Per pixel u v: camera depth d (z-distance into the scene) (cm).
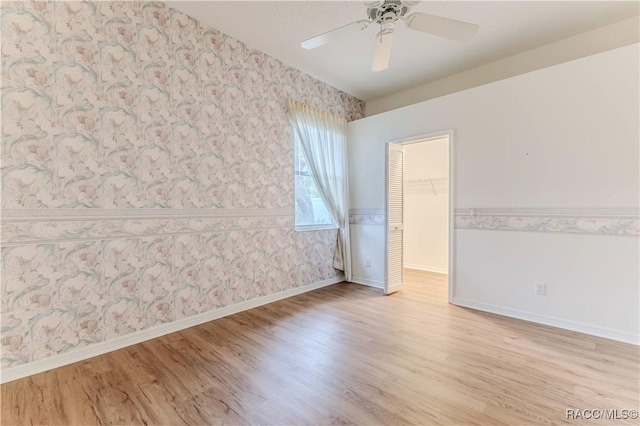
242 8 256
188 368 201
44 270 199
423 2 244
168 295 258
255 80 321
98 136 219
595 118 243
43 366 198
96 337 220
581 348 223
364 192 415
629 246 232
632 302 231
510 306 290
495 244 298
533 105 272
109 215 225
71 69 207
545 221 268
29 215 193
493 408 158
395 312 304
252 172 320
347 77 390
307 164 378
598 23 276
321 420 151
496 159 295
